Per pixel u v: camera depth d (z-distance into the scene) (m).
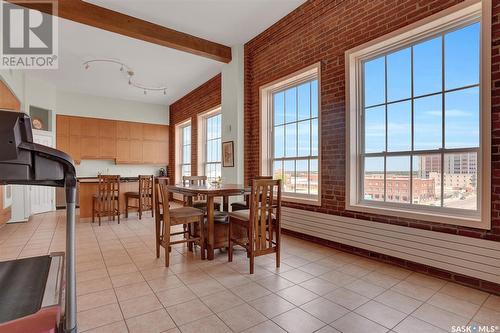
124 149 7.93
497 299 2.01
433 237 2.40
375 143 3.03
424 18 2.47
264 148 4.58
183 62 5.29
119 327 1.68
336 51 3.30
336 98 3.31
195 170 7.15
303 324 1.72
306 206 3.71
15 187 5.00
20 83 5.47
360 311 1.87
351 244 3.08
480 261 2.13
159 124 8.59
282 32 4.04
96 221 5.08
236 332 1.64
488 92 2.11
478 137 2.25
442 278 2.38
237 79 4.83
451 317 1.79
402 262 2.66
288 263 2.81
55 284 1.29
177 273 2.55
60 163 1.00
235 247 3.41
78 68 5.52
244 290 2.19
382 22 2.82
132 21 3.84
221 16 3.88
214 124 6.69
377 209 2.84
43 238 3.87
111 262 2.85
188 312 1.86
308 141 3.91
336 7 3.30
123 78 6.18
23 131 0.87
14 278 1.37
